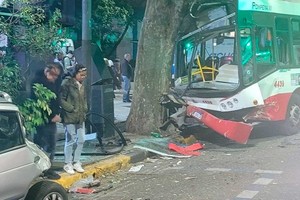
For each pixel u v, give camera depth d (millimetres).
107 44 17656
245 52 11875
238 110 11883
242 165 9820
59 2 14047
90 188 8445
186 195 7820
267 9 12469
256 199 7363
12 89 8289
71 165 8828
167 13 12500
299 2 13766
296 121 13211
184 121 11875
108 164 9625
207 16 12234
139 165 10312
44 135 8797
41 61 9086
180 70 12734
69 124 8664
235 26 11773
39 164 6027
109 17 16281
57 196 6277
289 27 13242
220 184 8391
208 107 12188
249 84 11812
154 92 12680
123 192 8234
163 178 9102
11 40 8633
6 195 5566
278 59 12664
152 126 12656
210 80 12234
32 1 8977
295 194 7516
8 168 5590
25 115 8133
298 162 9805
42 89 8266
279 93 12625
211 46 12258
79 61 11570
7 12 8969
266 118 12219
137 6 18297
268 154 10789
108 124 11617
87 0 10891
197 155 11156
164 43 12648
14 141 5789
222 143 12438
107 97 11625
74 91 8609
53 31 8984
